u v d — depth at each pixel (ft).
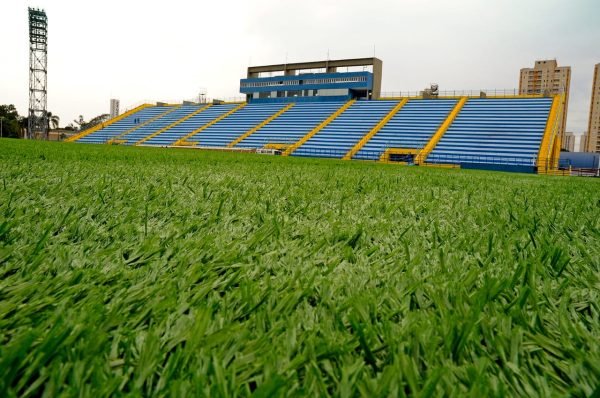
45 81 154.10
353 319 2.60
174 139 135.95
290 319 2.75
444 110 119.65
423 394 1.92
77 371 2.05
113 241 4.83
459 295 3.29
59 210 6.26
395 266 4.19
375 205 9.06
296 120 134.10
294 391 2.00
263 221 6.58
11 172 11.75
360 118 125.90
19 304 2.87
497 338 2.59
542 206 10.53
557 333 2.85
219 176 14.73
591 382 2.24
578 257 4.94
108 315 2.72
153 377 2.15
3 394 1.86
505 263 4.45
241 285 3.36
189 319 2.74
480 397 1.95
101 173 13.26
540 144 94.89
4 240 4.45
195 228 5.74
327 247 5.00
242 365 2.27
